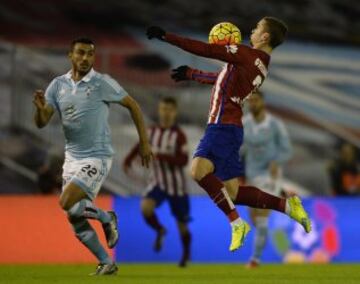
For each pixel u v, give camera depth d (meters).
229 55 22.33
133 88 59.38
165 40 21.88
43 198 41.06
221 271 30.83
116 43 65.12
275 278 24.75
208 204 42.00
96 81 23.22
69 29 65.00
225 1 70.00
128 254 40.97
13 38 63.09
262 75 22.95
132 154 39.28
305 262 41.56
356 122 66.19
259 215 35.00
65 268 33.03
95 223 39.62
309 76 67.75
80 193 22.70
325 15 71.38
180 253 41.34
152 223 37.12
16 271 30.16
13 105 55.31
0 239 40.38
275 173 36.53
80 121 23.05
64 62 58.31
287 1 71.25
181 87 59.56
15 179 53.50
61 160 51.75
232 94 22.67
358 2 72.56
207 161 22.61
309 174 61.31
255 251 35.12
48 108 23.20
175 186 36.44
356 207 42.66
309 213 42.12
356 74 68.81
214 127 22.80
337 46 69.75
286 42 68.81
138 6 67.75
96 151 23.20
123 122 55.91
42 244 40.41
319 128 64.94
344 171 60.06
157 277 24.92
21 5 65.06
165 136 36.59
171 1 69.06
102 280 22.47
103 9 66.62
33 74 56.72
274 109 65.25
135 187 54.38
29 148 54.31
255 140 36.28
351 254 42.16
